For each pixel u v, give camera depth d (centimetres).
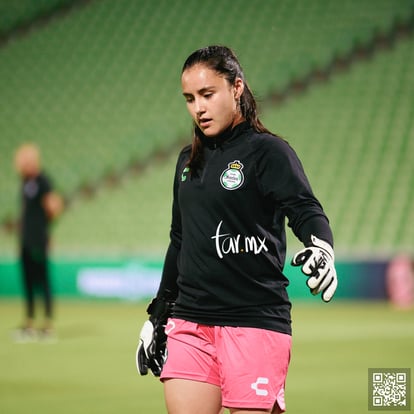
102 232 6638
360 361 3116
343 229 6178
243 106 1206
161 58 8056
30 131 7700
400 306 5281
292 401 2362
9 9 8744
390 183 6481
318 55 7525
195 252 1212
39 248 3888
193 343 1216
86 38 8400
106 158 7212
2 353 3428
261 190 1176
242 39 7881
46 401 2400
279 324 1192
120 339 3856
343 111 7138
